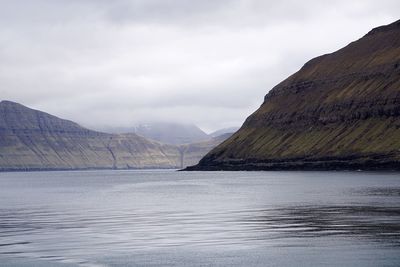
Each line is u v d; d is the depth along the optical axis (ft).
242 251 185.88
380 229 222.07
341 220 253.03
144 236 219.82
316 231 221.87
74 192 569.64
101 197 472.85
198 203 376.48
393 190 449.48
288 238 207.21
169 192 520.83
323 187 518.78
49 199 458.50
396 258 168.86
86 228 247.29
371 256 172.14
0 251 191.31
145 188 625.41
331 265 163.12
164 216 292.81
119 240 211.00
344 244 191.72
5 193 574.97
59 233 232.53
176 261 173.06
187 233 225.76
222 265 167.32
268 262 169.37
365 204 326.65
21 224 267.59
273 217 274.16
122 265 168.66
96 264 170.19
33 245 202.49
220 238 211.41
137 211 326.44
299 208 315.78
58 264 170.60
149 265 168.35
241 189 530.68
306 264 165.48
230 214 294.25
